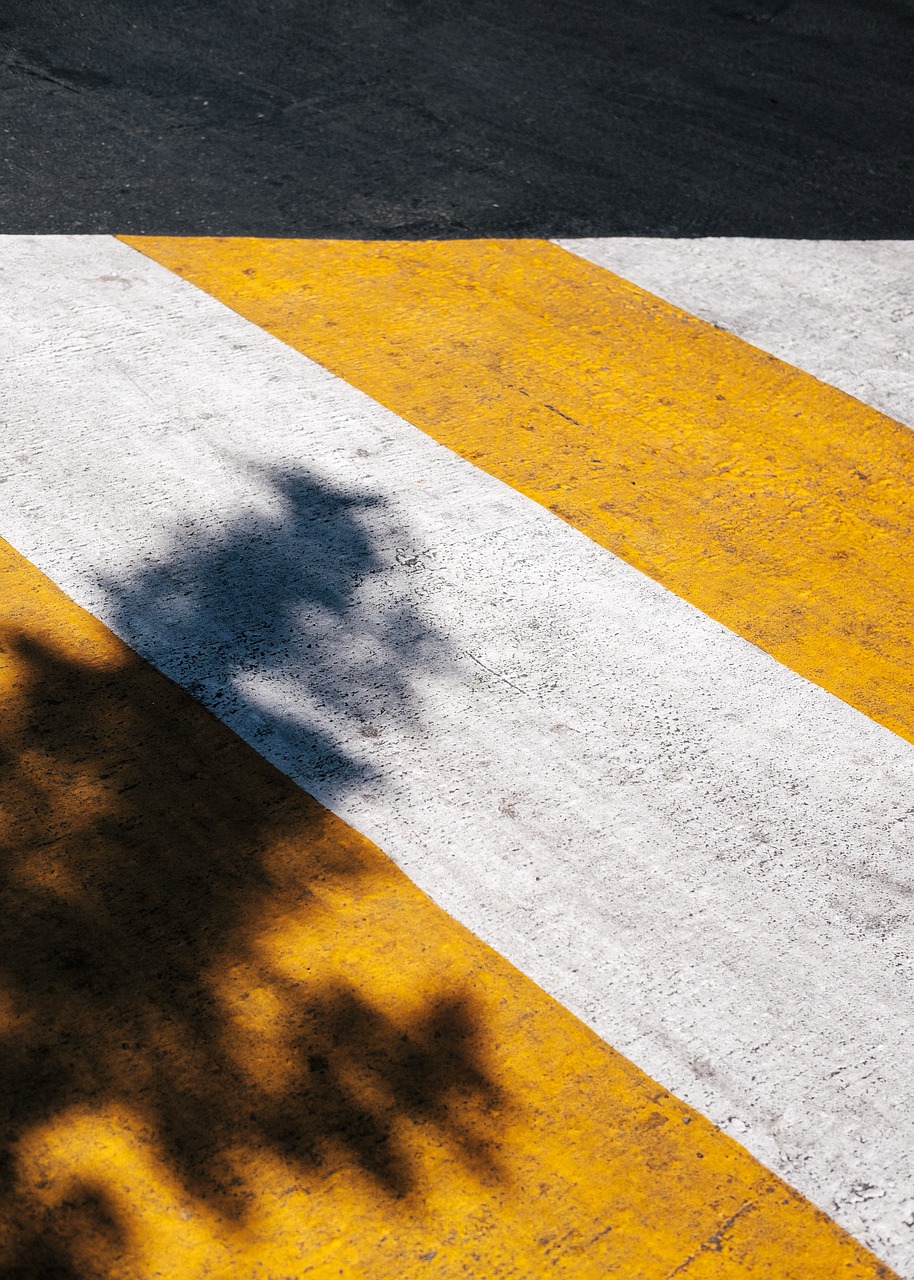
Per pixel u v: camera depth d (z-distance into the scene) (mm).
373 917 3533
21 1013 3221
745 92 8398
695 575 4793
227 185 6855
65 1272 2783
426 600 4562
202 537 4707
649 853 3795
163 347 5633
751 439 5504
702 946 3559
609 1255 2902
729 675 4402
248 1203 2918
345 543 4758
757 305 6383
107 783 3803
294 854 3670
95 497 4816
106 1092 3088
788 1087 3252
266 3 8773
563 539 4883
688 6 9508
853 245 6941
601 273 6500
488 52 8523
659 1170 3059
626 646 4473
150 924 3449
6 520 4660
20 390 5273
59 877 3535
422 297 6176
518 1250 2893
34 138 7035
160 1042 3197
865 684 4434
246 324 5852
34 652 4176
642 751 4105
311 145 7285
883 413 5742
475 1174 3014
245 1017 3270
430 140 7469
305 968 3393
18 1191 2898
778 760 4125
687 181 7359
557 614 4566
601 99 8109
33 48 7887
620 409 5598
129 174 6840
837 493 5258
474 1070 3213
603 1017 3359
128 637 4277
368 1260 2850
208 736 3982
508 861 3725
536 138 7602
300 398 5441
